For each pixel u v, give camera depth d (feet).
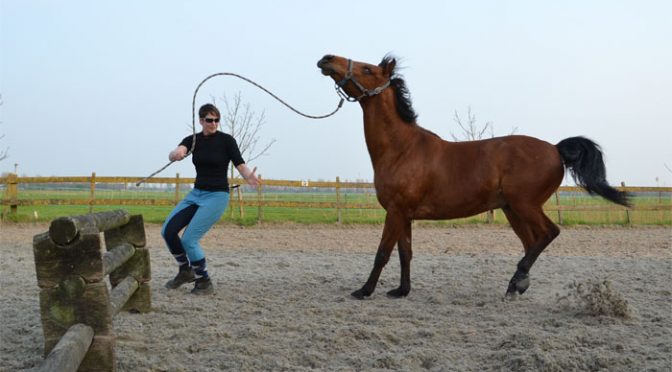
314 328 14.90
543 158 18.69
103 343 10.53
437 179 18.93
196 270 19.33
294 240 42.11
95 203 52.26
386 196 19.31
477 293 20.39
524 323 15.79
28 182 52.49
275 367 11.98
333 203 54.49
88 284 10.48
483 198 18.88
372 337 14.20
